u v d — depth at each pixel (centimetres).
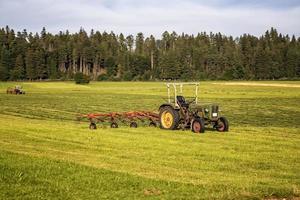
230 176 1280
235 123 3172
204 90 9725
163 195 1009
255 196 1018
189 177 1239
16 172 1154
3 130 2298
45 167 1238
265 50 19075
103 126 2708
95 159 1487
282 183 1175
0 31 19462
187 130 2456
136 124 2639
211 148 1795
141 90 9931
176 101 2512
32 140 1941
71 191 1019
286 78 18162
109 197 981
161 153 1644
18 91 8406
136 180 1130
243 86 11831
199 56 19562
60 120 3328
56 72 18388
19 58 17600
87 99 6588
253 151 1747
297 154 1689
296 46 19875
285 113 4156
